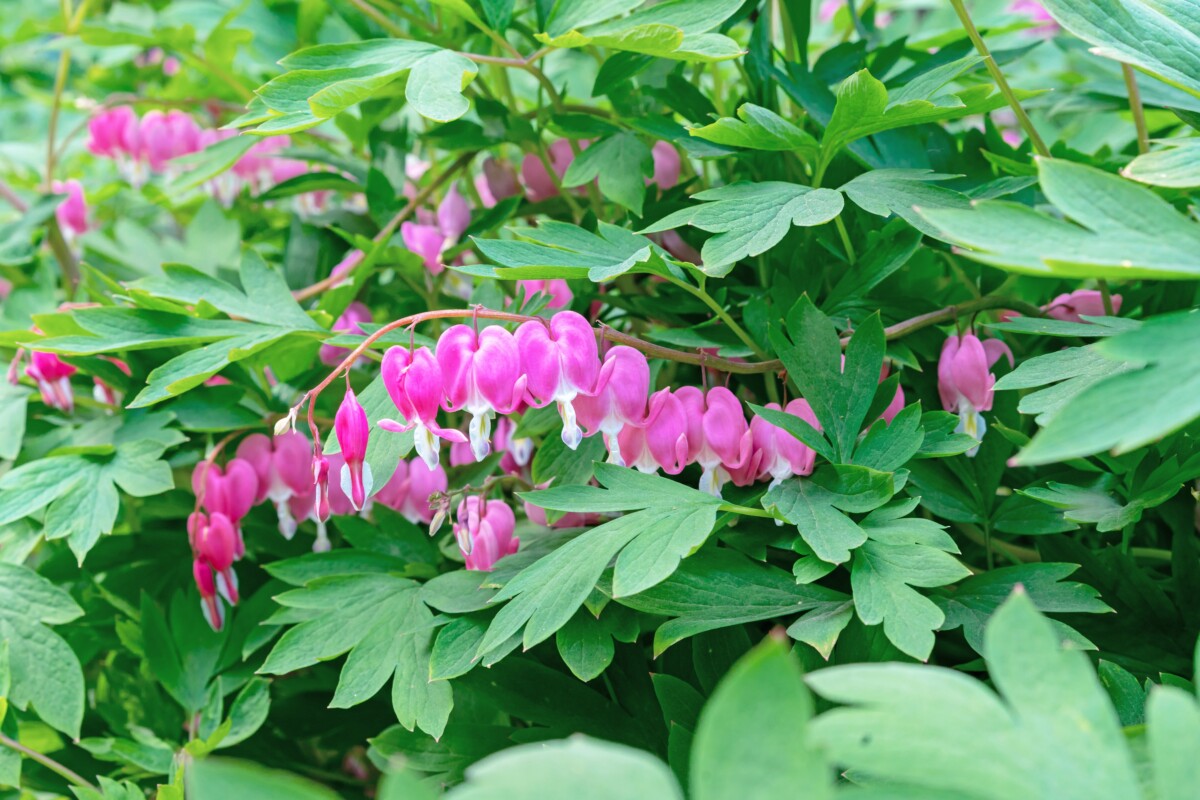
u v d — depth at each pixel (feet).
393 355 1.74
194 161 2.18
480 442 1.73
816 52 2.58
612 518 1.91
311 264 2.23
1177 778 1.42
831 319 1.90
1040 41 2.15
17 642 1.93
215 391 2.05
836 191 1.79
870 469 1.76
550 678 1.84
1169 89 2.00
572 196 2.15
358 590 1.89
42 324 2.00
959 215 1.53
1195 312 1.49
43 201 2.41
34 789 1.98
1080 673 1.43
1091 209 1.52
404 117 2.29
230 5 2.77
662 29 1.78
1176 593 1.81
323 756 2.19
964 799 1.41
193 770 1.25
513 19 2.02
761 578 1.78
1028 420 1.96
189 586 2.05
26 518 2.04
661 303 1.99
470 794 1.27
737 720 1.31
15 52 3.94
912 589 1.70
